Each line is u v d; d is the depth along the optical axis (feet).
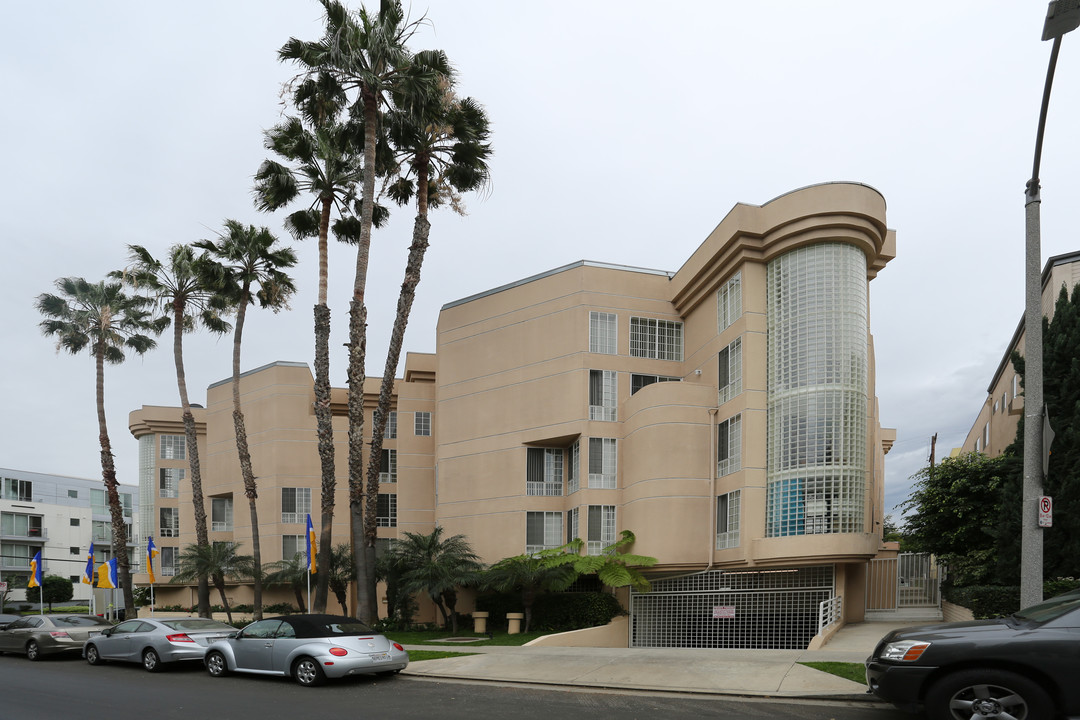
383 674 48.91
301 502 112.88
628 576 73.72
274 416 114.21
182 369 103.04
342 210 90.22
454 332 99.66
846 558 64.18
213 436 127.03
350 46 74.33
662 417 78.13
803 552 65.26
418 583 79.56
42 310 112.06
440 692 41.52
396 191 91.81
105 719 34.81
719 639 73.67
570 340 88.28
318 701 38.68
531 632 78.48
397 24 78.79
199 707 37.55
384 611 100.83
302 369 117.08
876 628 64.23
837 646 54.44
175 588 135.23
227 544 105.09
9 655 67.00
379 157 85.66
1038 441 34.32
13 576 225.97
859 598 70.28
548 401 88.89
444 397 98.89
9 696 42.01
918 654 27.61
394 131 81.87
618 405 87.20
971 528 68.59
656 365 89.51
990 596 53.47
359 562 75.51
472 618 87.92
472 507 92.99
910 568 84.28
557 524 89.45
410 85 74.64
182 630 54.29
